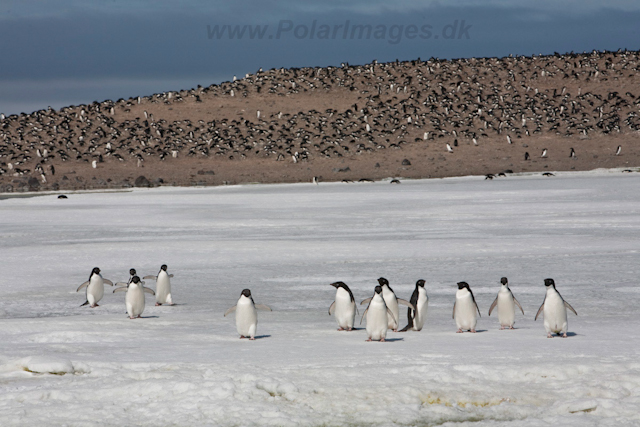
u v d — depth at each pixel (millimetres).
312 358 21234
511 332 27422
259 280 45219
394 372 19141
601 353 21375
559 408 16531
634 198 107188
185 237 71938
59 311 35594
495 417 16219
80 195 156125
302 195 135500
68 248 62781
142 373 19312
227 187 176250
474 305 27328
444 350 22422
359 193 137375
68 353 22531
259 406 16578
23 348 23641
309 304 36281
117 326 29422
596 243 60000
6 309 36094
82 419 16016
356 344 24297
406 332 27781
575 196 114438
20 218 98188
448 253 56312
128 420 16000
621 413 16016
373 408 16609
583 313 31859
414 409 16578
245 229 79562
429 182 176500
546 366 19234
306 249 60156
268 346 23938
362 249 59594
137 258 56688
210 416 16125
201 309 35188
